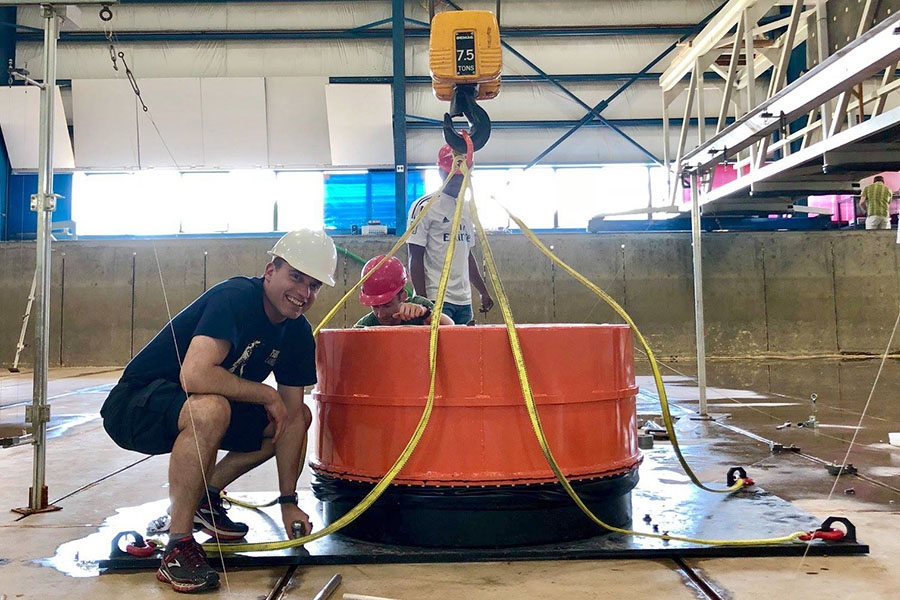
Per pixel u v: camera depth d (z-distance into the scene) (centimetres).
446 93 236
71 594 171
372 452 206
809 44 567
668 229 1162
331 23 1266
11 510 251
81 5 260
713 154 475
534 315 1069
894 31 295
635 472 224
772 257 1074
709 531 211
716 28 679
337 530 208
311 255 198
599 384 211
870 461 322
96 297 1077
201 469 183
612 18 1268
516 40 1273
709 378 786
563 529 204
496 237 1075
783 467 312
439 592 168
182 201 1291
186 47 1263
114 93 1250
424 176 1292
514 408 200
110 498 269
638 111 1287
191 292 1079
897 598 160
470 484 197
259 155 1274
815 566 183
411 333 202
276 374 221
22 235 1268
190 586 170
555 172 1307
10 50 1248
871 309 1071
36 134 1249
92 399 630
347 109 1253
